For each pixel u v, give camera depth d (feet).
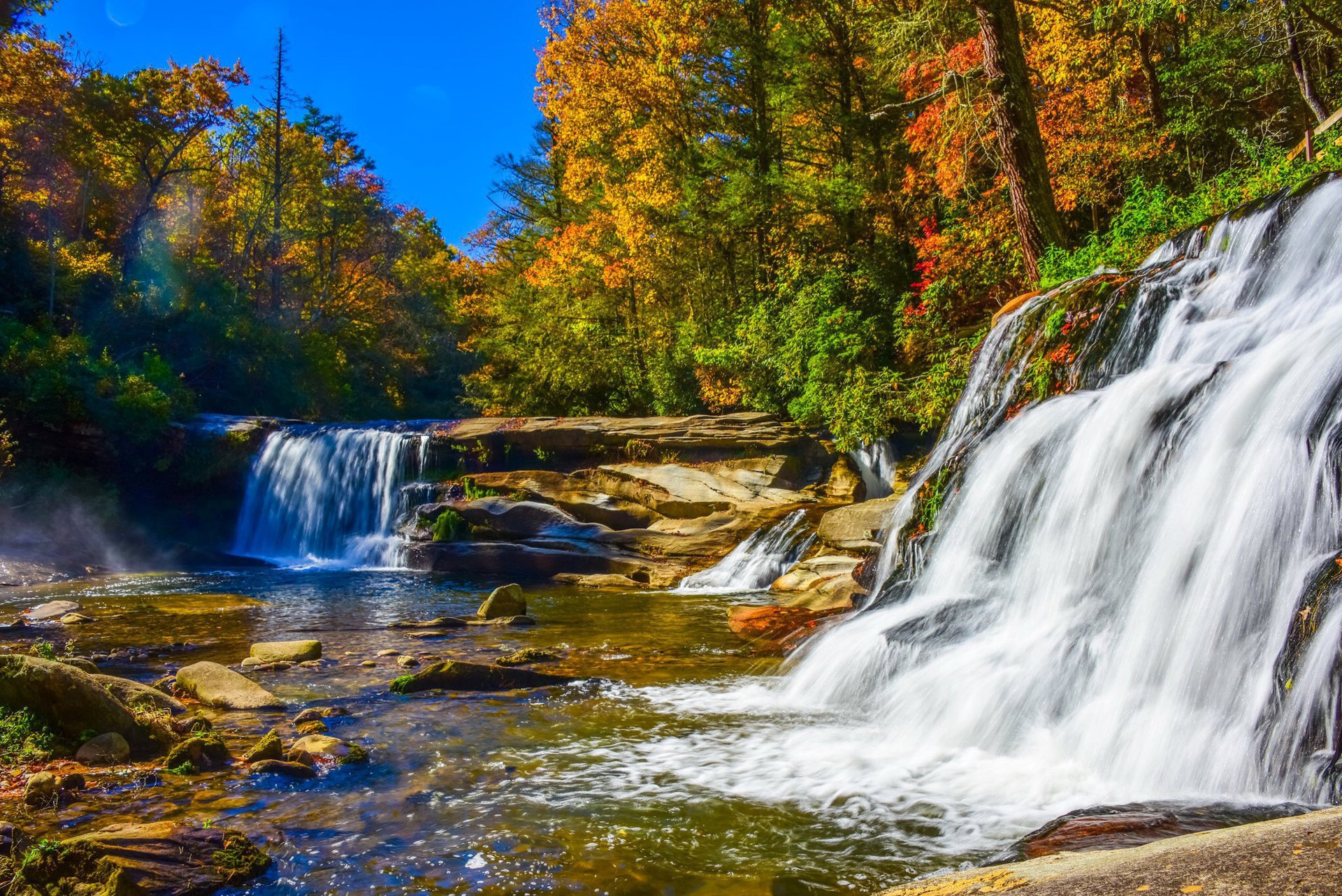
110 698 17.87
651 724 20.20
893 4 69.82
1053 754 16.79
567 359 103.04
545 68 95.14
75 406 74.02
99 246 127.54
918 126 63.10
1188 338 26.13
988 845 12.75
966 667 20.21
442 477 75.66
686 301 99.76
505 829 13.71
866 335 64.90
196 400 90.68
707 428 69.67
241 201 156.56
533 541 60.95
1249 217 27.66
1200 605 16.57
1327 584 13.78
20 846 12.35
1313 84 59.82
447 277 201.98
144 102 122.62
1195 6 60.13
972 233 60.95
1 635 33.50
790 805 14.71
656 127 89.35
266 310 142.61
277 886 11.65
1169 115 64.44
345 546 72.08
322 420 122.01
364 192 172.24
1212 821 11.14
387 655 28.99
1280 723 13.23
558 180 140.05
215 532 78.59
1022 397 32.27
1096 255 43.50
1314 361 18.02
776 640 30.07
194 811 14.46
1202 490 18.54
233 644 31.55
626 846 13.00
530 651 28.14
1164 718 15.44
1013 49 49.70
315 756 17.47
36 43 113.70
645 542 58.59
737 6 84.02
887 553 32.32
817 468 64.59
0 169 112.47
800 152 88.84
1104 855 7.81
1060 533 22.89
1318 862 5.86
